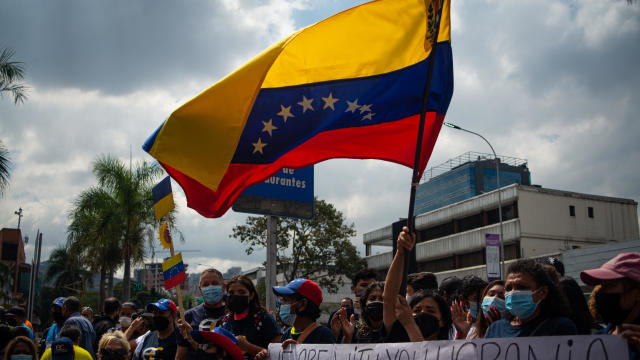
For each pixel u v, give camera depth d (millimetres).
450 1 6133
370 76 6289
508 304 3551
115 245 25219
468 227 49469
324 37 6297
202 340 4480
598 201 47344
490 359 3242
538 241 44031
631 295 3250
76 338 6914
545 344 3023
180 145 6000
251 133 6336
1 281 48656
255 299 5434
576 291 4359
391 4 6203
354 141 6355
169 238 6328
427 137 6172
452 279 5895
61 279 57625
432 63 5086
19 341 6980
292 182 11219
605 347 2822
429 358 3555
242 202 10578
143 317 6371
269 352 4656
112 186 24969
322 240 36062
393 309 4039
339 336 5809
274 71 6402
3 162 15547
